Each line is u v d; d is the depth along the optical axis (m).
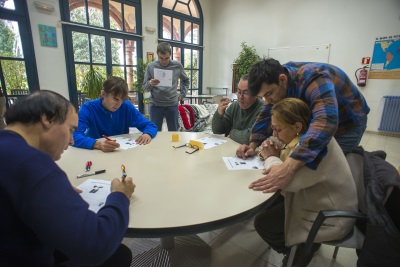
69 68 4.56
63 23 4.32
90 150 1.42
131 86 5.66
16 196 0.46
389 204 0.90
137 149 1.46
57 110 0.56
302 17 5.63
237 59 6.55
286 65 1.28
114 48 5.19
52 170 0.50
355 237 1.06
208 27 7.23
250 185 0.96
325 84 1.05
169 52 2.88
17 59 3.96
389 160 3.37
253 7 6.41
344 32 5.09
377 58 4.77
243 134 1.67
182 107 3.11
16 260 0.50
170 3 6.09
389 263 0.81
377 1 4.62
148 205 0.81
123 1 5.13
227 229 1.77
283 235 1.18
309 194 1.03
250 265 1.44
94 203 0.80
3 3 3.71
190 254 1.46
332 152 0.98
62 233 0.47
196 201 0.84
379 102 4.86
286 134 1.13
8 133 0.51
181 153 1.39
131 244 1.54
